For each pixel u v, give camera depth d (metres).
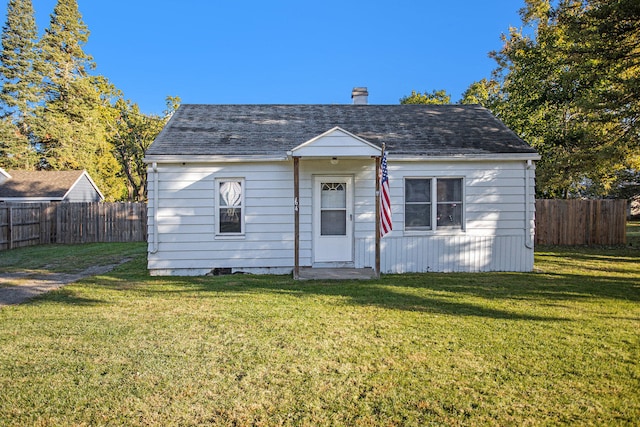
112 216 18.41
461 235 9.94
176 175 9.48
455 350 4.46
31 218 16.77
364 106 12.98
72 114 33.03
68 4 34.06
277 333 5.03
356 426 3.00
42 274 9.54
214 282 8.45
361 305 6.42
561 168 13.44
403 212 9.83
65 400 3.37
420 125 11.42
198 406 3.28
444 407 3.26
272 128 10.93
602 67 12.15
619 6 10.70
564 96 16.53
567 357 4.26
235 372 3.90
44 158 31.55
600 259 11.87
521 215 10.02
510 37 20.89
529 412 3.19
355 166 9.81
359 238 9.86
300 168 9.70
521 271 9.95
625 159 13.24
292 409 3.23
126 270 10.10
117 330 5.14
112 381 3.71
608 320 5.59
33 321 5.55
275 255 9.73
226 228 9.70
